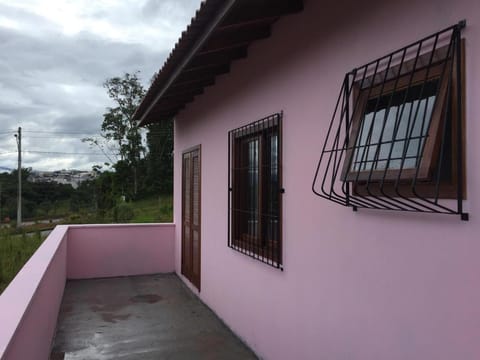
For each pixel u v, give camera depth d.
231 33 3.33
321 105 2.69
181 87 4.97
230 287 4.45
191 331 4.39
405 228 1.95
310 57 2.83
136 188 24.25
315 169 2.76
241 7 2.72
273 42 3.40
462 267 1.63
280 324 3.27
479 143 1.56
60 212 30.03
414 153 1.86
